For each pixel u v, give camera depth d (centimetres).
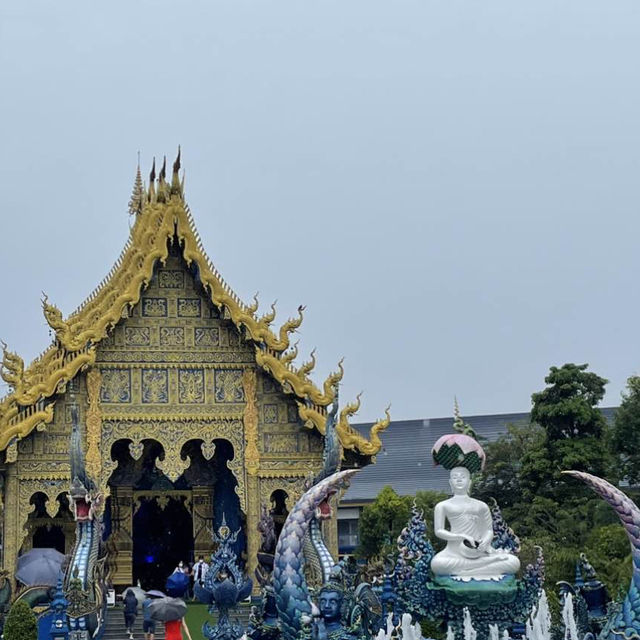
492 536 4234
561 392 9750
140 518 9800
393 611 4166
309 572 6488
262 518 8025
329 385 8300
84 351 8125
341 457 8231
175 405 8369
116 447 9044
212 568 4244
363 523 10344
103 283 8981
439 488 12719
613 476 9600
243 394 8450
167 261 8500
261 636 4181
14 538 7969
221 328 8494
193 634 6688
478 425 13875
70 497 6656
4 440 7838
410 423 14025
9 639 5622
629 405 9862
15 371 7962
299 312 8431
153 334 8419
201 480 9081
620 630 3875
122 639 6838
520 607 4122
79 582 6053
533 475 9600
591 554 6775
